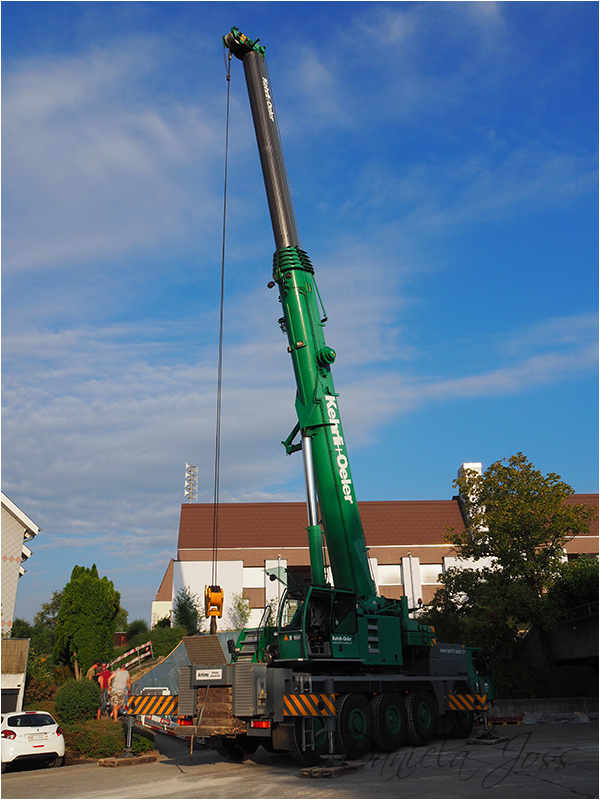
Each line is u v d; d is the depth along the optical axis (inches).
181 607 1784.0
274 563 1914.4
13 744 558.9
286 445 611.2
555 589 1143.0
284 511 2063.2
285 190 652.1
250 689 491.2
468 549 1202.0
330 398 605.3
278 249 637.9
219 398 645.3
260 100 673.0
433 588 1916.8
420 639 638.5
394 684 591.8
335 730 510.3
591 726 814.5
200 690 523.8
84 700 766.5
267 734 486.6
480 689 704.4
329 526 581.6
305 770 451.2
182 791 409.7
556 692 1031.6
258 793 391.9
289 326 620.1
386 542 1951.3
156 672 1015.0
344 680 532.7
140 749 614.5
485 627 1060.5
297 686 500.1
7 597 1117.7
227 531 1982.0
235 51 694.5
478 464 1927.9
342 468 591.5
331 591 545.6
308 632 534.6
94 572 1312.7
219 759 583.5
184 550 1920.5
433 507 2066.9
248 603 1833.2
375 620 584.7
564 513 1142.3
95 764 573.3
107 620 1218.0
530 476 1182.3
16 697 882.1
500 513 1147.3
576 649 1122.7
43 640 1865.2
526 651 1211.9
